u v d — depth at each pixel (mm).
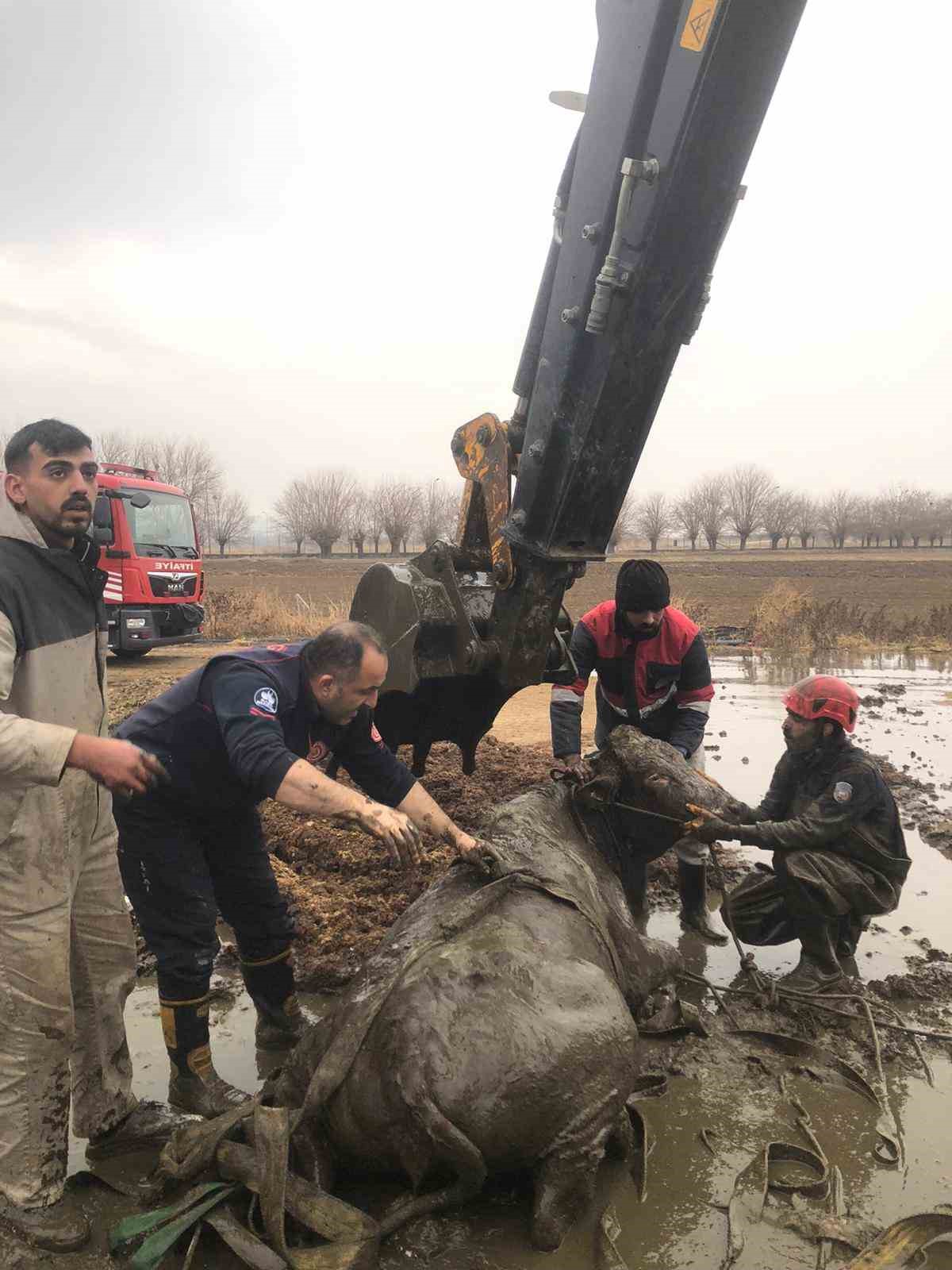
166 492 15906
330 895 5207
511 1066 2783
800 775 4754
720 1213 3037
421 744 4891
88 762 2586
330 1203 2703
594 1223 2982
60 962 2896
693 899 5262
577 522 4121
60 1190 2959
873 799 4488
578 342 3846
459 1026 2834
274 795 2932
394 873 5457
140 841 3406
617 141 3598
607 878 3969
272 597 23719
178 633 15680
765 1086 3787
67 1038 2939
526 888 3434
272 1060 3920
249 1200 2916
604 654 5039
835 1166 3262
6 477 2887
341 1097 2879
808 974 4551
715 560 48938
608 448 3959
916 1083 3820
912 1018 4324
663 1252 2855
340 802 2883
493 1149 2795
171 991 3471
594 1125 2881
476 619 4473
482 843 3516
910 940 5141
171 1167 2980
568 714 4969
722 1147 3383
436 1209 2842
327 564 52438
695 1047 4059
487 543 4629
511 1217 2988
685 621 4984
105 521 7270
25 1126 2887
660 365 3834
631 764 4152
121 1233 2744
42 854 2830
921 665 15180
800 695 4629
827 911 4453
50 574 2934
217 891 3834
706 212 3549
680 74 3359
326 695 3232
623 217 3523
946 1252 2801
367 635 3229
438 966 2975
